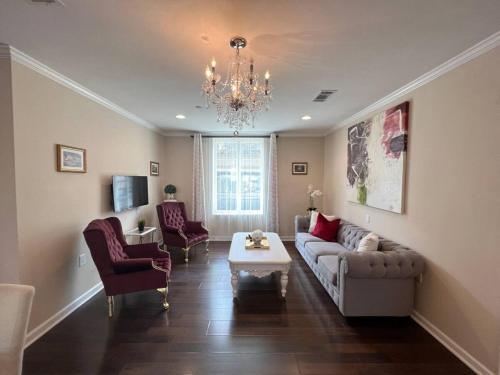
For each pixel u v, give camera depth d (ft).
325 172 18.39
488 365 5.87
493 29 5.42
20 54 6.59
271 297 9.83
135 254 10.25
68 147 8.57
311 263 11.69
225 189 18.57
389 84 8.70
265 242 11.87
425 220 7.91
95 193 10.19
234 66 7.32
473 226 6.26
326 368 6.19
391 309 7.97
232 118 9.04
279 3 4.66
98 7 4.78
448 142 7.06
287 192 18.75
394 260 7.73
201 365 6.28
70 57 6.85
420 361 6.45
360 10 4.86
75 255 8.99
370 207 11.53
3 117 6.58
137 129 14.05
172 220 15.67
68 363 6.33
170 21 5.24
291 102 10.83
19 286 3.86
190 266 13.28
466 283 6.44
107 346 6.97
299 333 7.55
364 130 11.93
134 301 9.47
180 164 18.58
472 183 6.29
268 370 6.12
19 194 6.81
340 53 6.57
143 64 7.25
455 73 6.83
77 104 9.06
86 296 9.59
